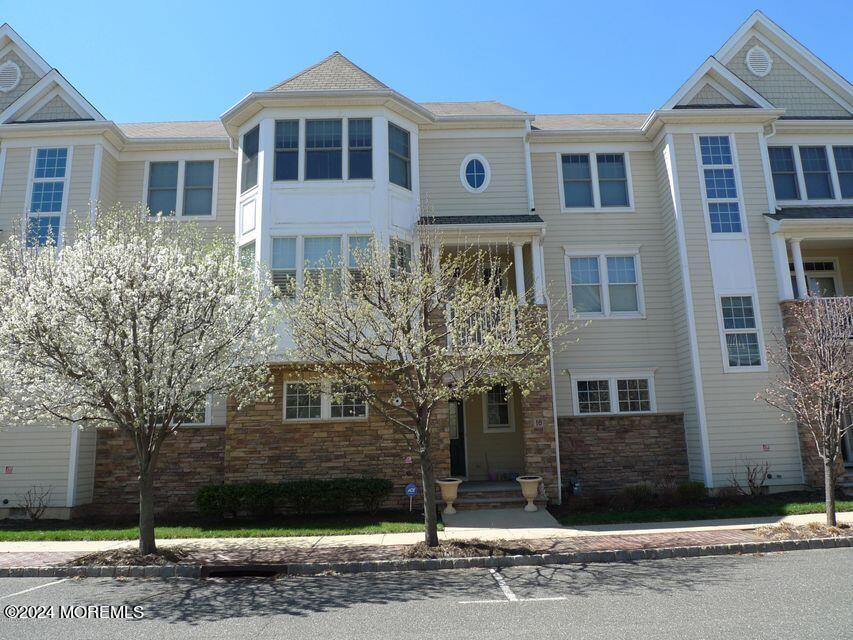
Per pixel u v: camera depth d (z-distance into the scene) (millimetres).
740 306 15398
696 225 15750
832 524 10477
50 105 16016
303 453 13828
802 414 11453
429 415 10664
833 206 16781
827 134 17234
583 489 15359
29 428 14102
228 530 11711
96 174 15406
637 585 7637
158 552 9656
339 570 8977
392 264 14211
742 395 14914
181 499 14531
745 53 17734
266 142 14719
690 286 15430
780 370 14953
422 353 10312
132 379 9047
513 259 16562
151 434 9922
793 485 14500
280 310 12328
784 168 17062
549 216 16844
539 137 17094
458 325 10469
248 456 13742
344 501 13047
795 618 5965
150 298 9625
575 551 9445
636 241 16766
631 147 17312
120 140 16188
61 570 8992
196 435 14820
